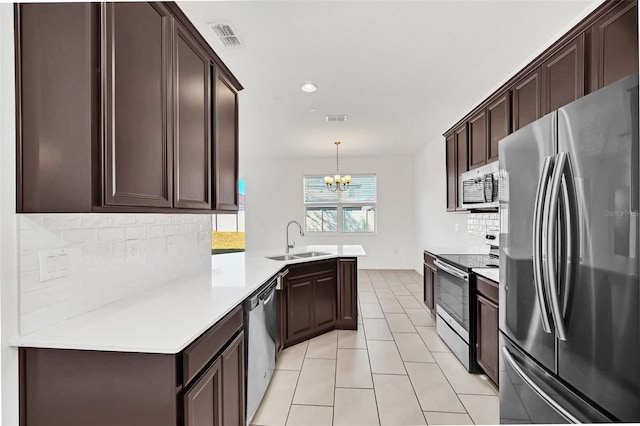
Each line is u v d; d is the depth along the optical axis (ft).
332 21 6.63
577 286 3.53
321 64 8.56
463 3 6.09
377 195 23.56
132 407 3.59
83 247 4.54
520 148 4.64
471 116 10.50
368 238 23.67
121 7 3.82
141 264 5.82
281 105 11.91
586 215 3.42
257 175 24.72
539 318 4.23
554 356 3.95
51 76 3.51
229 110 7.18
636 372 2.93
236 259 10.09
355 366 8.50
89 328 3.98
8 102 3.48
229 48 7.68
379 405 6.78
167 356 3.54
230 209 7.14
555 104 6.48
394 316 12.66
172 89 4.84
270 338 7.40
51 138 3.51
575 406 3.61
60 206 3.51
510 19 6.57
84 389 3.64
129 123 3.93
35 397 3.69
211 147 6.29
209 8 6.15
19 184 3.56
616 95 3.08
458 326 8.79
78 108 3.47
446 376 7.97
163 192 4.64
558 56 6.39
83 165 3.48
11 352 3.60
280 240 24.45
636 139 2.91
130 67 3.96
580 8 6.20
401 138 17.65
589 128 3.38
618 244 3.08
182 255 7.16
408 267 23.27
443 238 16.52
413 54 8.05
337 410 6.61
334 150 21.09
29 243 3.75
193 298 5.40
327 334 10.77
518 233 4.72
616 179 3.10
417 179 22.08
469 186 10.34
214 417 4.45
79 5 3.48
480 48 7.75
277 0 5.94
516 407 4.88
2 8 3.45
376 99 11.28
